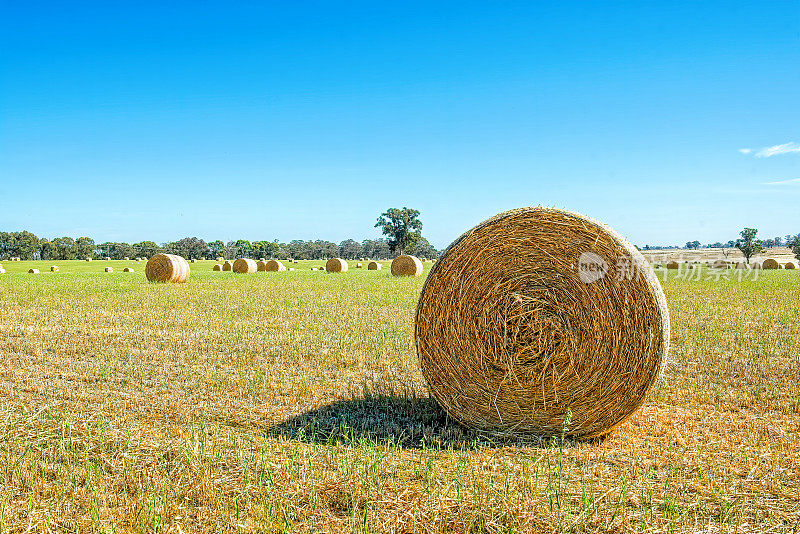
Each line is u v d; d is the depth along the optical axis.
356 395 7.37
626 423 6.28
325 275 34.47
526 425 6.25
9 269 52.50
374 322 13.14
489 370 6.33
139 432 5.86
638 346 5.87
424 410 6.89
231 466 5.07
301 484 4.70
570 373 6.07
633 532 4.02
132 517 4.20
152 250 118.06
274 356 9.59
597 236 6.06
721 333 11.18
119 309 15.66
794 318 13.16
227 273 39.31
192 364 8.99
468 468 5.10
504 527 4.12
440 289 6.62
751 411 6.60
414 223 98.88
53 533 4.05
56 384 7.77
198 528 4.14
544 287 6.22
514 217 6.39
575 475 4.96
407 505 4.39
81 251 112.25
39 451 5.37
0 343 10.54
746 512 4.28
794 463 5.09
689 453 5.38
